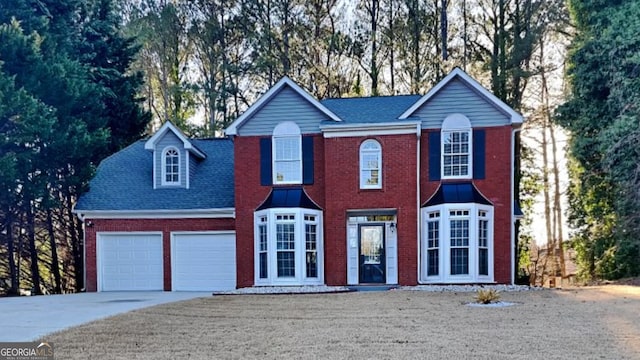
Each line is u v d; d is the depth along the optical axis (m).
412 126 20.06
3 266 27.11
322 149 21.03
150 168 24.38
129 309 14.27
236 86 35.69
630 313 12.45
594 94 25.16
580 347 9.02
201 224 22.22
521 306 13.93
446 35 31.95
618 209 23.84
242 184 21.28
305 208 20.48
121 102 31.48
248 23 34.91
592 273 28.70
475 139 20.25
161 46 36.22
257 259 20.78
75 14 29.70
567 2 27.30
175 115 36.25
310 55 34.16
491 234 19.94
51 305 15.65
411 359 8.34
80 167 23.81
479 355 8.54
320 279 20.59
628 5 23.44
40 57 22.14
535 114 32.62
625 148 22.34
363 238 20.83
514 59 29.48
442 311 13.18
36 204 23.91
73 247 27.38
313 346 9.33
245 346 9.41
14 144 21.44
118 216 22.44
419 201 20.30
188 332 10.77
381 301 15.43
